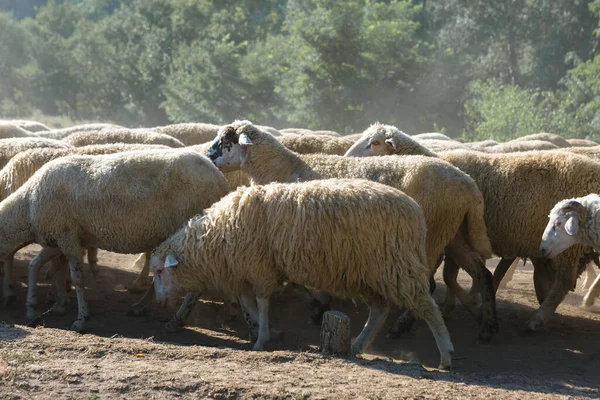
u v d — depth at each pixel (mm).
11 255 11469
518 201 10711
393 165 10148
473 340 10430
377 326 8883
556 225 10055
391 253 8398
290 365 7699
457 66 59250
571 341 10375
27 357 7426
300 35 50969
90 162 10234
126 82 65438
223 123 54906
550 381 8023
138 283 12398
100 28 69188
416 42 57000
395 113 53844
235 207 8891
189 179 10070
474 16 64938
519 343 10258
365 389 6945
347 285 8625
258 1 67812
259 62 54906
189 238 9141
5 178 11555
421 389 7047
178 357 7801
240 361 7773
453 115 60125
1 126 16266
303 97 51344
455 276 11086
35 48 70438
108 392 6652
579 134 42438
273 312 11656
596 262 11133
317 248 8406
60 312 10922
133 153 10266
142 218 9961
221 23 65625
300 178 10867
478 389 7238
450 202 9961
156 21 68625
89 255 13266
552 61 62312
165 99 63906
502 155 11219
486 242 10312
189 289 9398
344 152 12914
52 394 6531
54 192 10078
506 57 65062
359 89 50375
